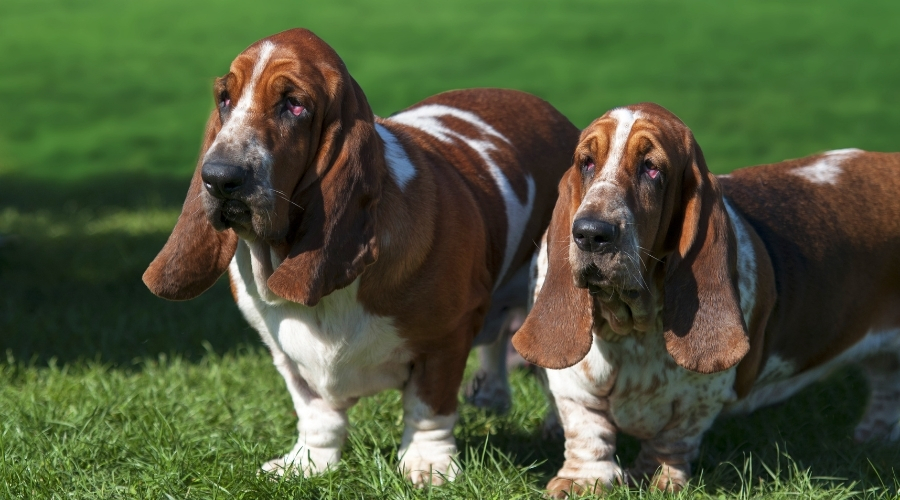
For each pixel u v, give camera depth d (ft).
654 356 19.92
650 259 18.95
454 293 20.35
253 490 19.90
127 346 30.78
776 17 120.37
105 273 39.09
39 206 52.03
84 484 20.31
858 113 78.54
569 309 19.34
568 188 19.34
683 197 18.81
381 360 20.36
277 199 17.62
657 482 20.92
